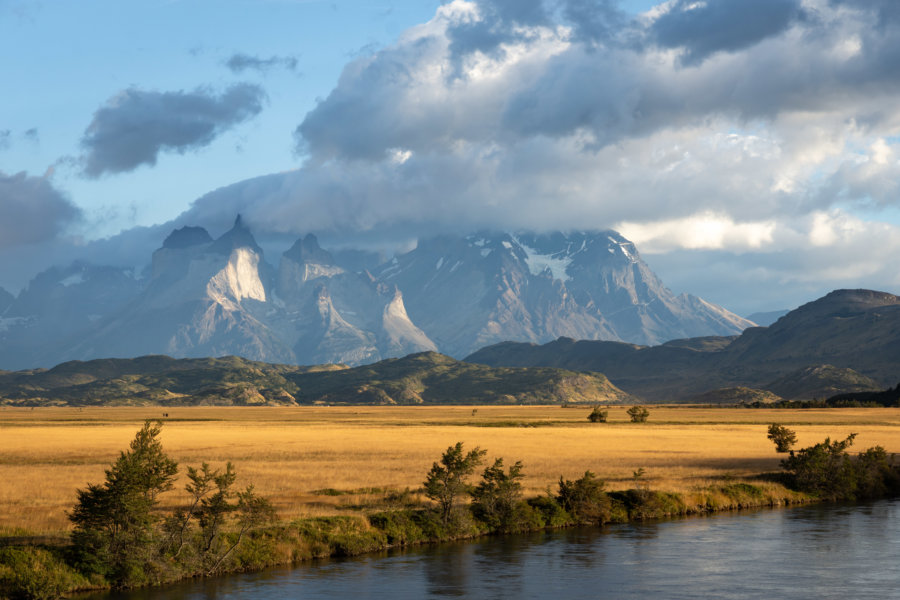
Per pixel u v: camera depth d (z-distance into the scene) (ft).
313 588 133.18
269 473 250.98
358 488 215.72
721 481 246.68
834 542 174.60
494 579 141.28
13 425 638.94
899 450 369.50
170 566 136.26
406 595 130.00
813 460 252.83
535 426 613.52
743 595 132.05
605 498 203.31
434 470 183.52
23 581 121.90
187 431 531.50
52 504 185.47
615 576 143.64
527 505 193.16
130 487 132.98
